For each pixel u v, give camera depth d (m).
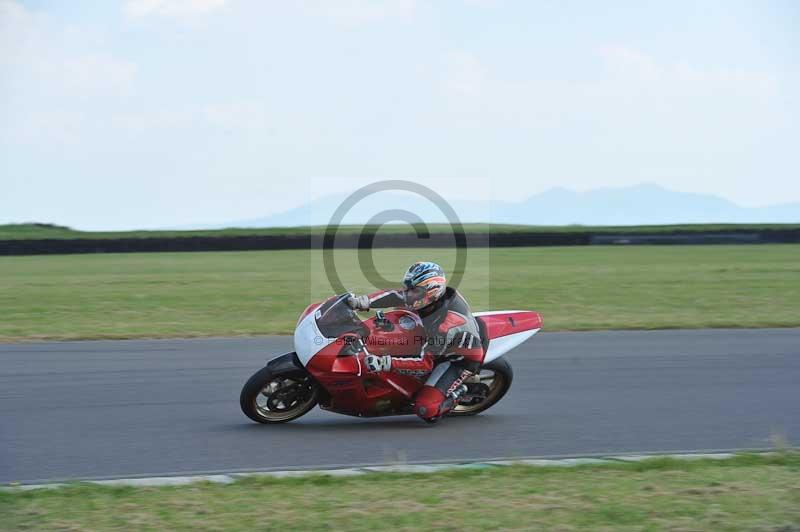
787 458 9.05
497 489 7.83
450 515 7.02
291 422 11.10
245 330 19.44
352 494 7.65
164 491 7.76
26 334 18.61
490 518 6.95
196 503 7.34
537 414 11.66
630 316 22.05
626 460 9.13
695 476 8.32
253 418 10.77
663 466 8.79
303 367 10.70
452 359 11.02
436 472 8.52
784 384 13.73
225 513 7.05
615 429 10.84
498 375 11.64
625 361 15.75
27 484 8.23
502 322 11.90
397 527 6.72
